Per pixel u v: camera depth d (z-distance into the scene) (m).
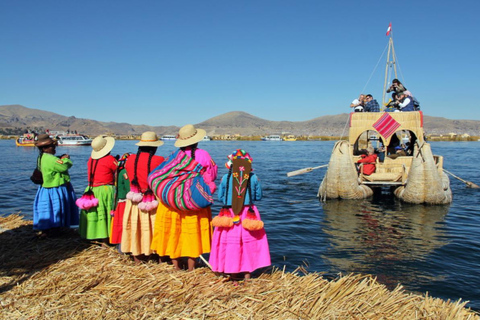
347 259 6.53
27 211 10.59
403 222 9.33
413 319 3.67
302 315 3.70
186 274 4.62
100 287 4.26
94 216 5.50
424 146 11.59
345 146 12.45
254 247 4.47
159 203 4.79
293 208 11.14
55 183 5.91
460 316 3.72
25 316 3.67
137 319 3.62
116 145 69.31
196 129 4.65
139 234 4.90
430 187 11.41
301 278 4.51
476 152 42.72
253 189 4.50
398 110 13.65
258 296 4.07
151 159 4.94
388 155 13.05
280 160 32.47
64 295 4.09
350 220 9.55
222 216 4.36
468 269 6.07
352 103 13.70
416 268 6.10
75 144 68.81
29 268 4.82
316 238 7.88
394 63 15.31
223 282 4.40
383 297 4.05
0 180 17.97
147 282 4.36
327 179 12.59
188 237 4.57
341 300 3.96
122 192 5.19
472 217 9.89
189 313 3.74
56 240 5.90
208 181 4.50
